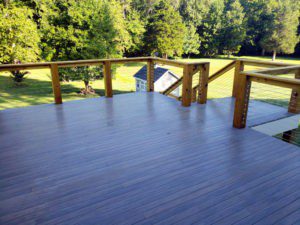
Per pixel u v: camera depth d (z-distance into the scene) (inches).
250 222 69.3
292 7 1141.7
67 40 510.9
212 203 77.0
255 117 158.1
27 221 69.8
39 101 449.1
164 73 542.0
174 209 74.4
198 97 187.9
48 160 103.3
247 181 88.6
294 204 76.6
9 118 155.4
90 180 89.2
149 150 112.1
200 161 102.5
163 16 1064.2
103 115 161.0
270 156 106.9
